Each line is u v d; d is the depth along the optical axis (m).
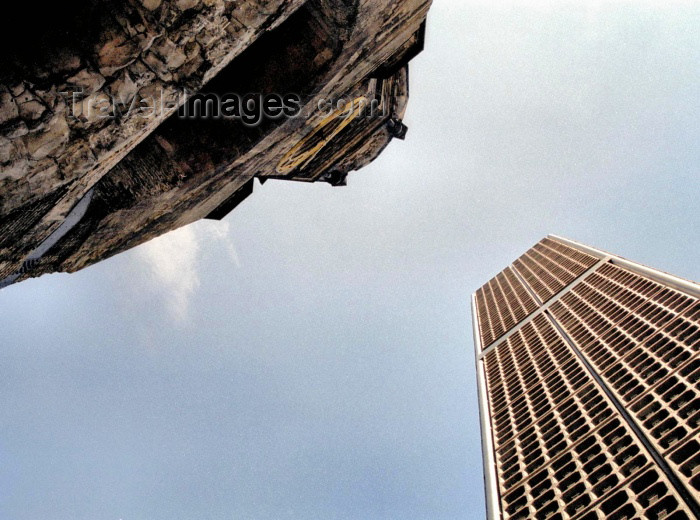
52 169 4.73
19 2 3.97
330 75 8.83
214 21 4.78
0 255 6.76
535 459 33.75
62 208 6.43
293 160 14.14
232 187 12.30
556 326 53.72
